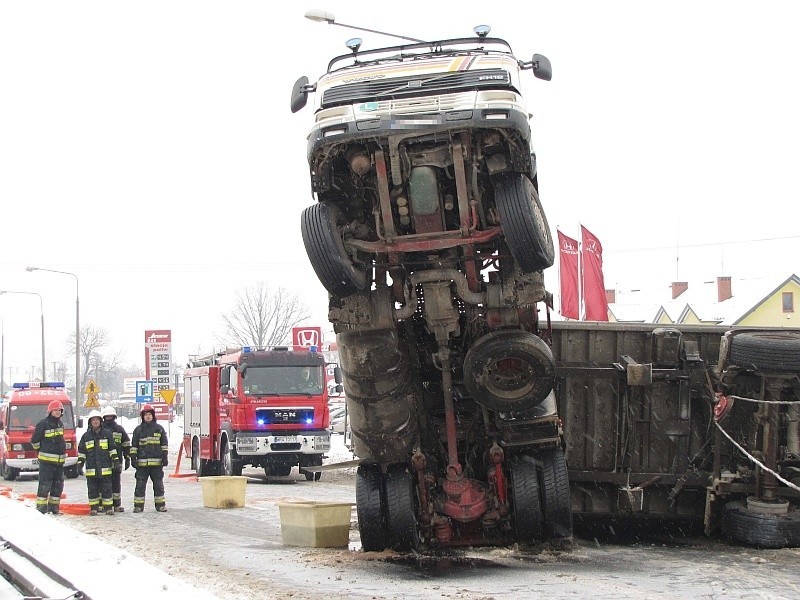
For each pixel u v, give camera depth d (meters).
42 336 53.72
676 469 12.38
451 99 9.43
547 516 11.05
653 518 13.23
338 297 10.64
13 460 29.34
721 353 11.86
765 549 11.55
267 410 25.83
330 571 10.32
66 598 7.71
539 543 11.43
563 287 24.12
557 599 8.54
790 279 58.53
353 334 10.67
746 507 11.87
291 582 9.64
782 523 11.41
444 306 10.55
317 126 9.66
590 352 12.52
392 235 9.95
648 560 10.96
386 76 9.70
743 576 9.79
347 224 10.21
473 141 9.55
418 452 11.30
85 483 27.53
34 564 9.72
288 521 12.74
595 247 24.16
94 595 7.42
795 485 11.68
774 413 11.47
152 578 8.23
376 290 10.64
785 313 58.62
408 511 11.11
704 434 12.43
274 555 11.65
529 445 11.20
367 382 10.85
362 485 11.38
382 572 10.22
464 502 11.09
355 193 10.13
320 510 12.45
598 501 12.69
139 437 18.00
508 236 9.64
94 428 17.64
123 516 17.19
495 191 9.70
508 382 10.57
